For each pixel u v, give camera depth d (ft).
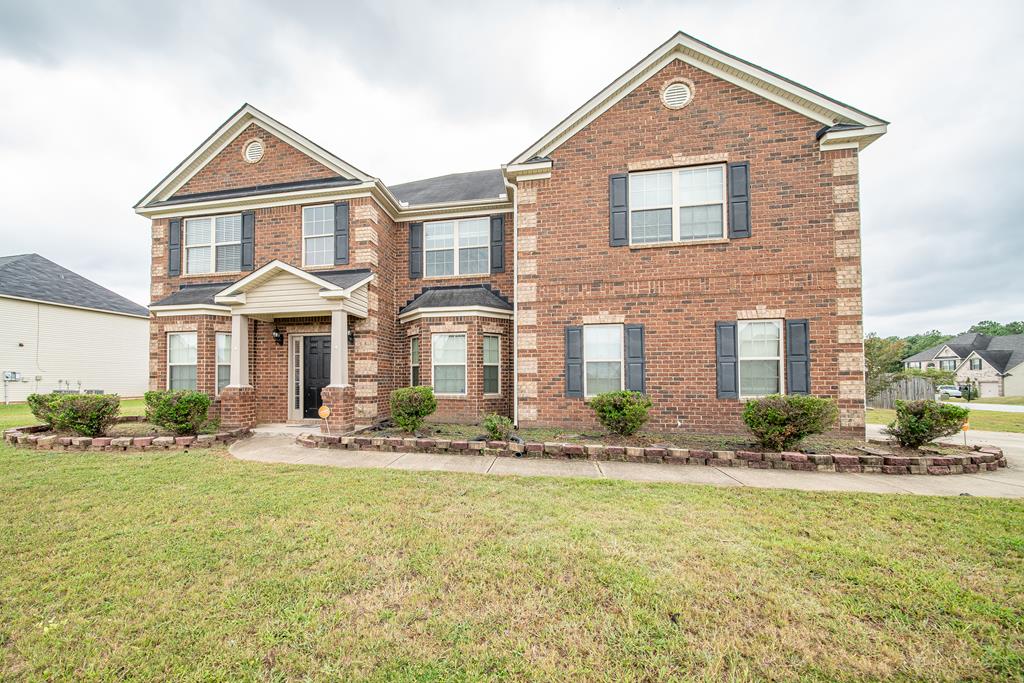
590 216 31.53
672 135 30.55
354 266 35.76
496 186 43.37
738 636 8.28
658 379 30.07
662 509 15.38
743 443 25.45
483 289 38.86
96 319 74.79
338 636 8.25
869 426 38.60
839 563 11.24
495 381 36.99
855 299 27.73
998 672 7.38
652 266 30.53
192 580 10.35
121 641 8.13
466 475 20.07
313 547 12.14
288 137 37.76
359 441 26.04
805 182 28.66
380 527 13.64
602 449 23.57
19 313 64.49
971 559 11.50
